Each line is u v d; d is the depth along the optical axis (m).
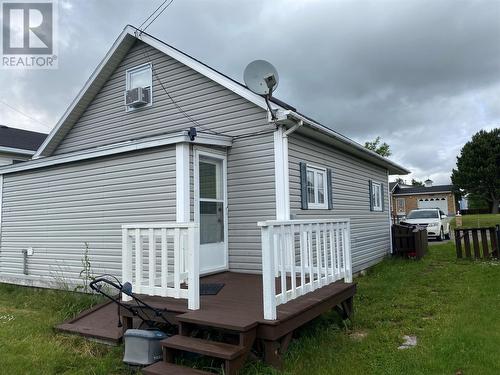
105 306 5.82
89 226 7.54
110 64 9.36
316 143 8.23
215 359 3.75
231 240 7.16
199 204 6.56
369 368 3.74
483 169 42.50
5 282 9.02
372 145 32.06
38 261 8.40
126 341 3.94
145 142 6.64
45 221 8.31
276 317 3.77
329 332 4.82
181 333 3.91
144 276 6.48
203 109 7.90
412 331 4.93
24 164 8.61
